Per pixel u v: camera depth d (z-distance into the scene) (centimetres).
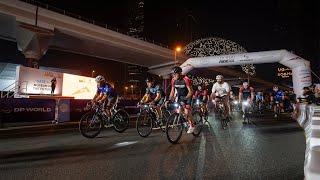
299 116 1129
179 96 636
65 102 1343
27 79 1574
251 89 1083
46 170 371
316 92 1101
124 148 546
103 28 3550
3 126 1055
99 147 563
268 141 617
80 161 427
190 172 353
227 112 913
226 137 696
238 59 2197
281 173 342
